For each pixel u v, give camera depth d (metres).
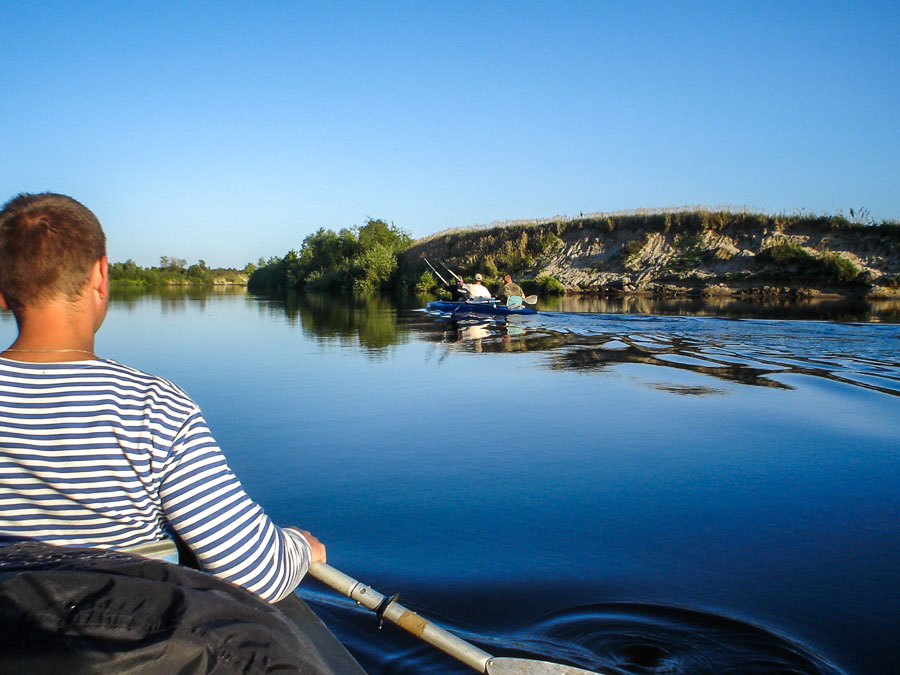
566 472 4.61
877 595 2.93
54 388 1.35
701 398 6.97
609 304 22.56
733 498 4.11
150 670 1.04
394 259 42.47
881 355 9.79
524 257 37.22
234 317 18.88
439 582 3.03
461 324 15.67
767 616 2.75
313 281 49.41
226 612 1.19
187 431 1.42
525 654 2.45
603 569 3.17
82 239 1.47
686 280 29.25
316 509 3.94
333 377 8.34
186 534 1.42
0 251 1.42
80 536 1.40
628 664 2.41
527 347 11.20
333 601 2.83
